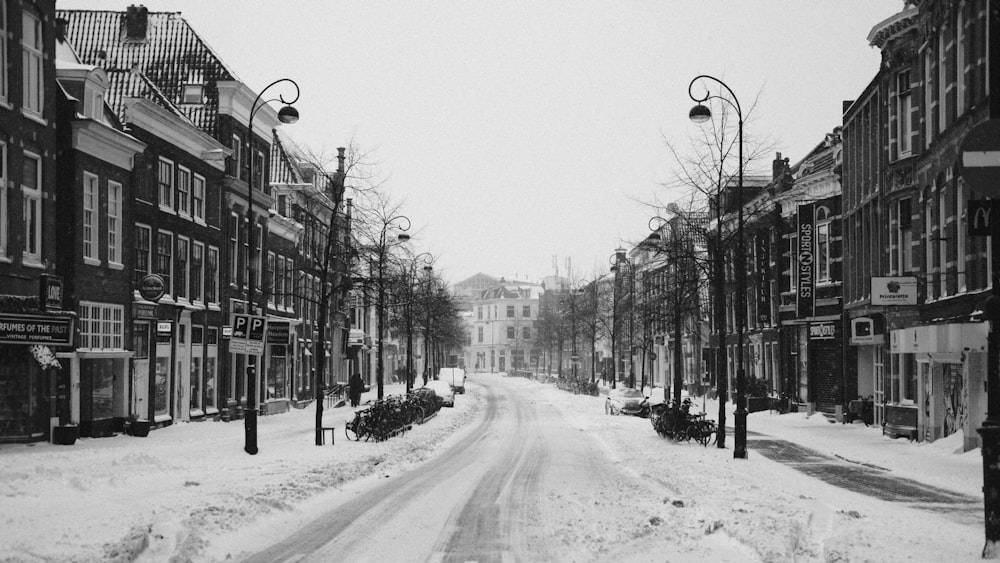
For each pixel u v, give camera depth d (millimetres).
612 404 45969
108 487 15242
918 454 24188
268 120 44594
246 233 41438
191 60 39750
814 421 38375
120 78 34844
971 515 13867
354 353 69562
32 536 10328
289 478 17016
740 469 20125
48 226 25547
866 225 34250
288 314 48344
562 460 23453
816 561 9641
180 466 19078
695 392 62625
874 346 34875
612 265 64062
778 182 46625
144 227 31297
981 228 10547
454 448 27578
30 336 23406
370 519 13195
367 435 27625
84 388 27156
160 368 32406
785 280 44375
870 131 33312
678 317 33219
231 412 39219
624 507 14352
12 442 24250
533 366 141875
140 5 40500
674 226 34906
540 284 157750
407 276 52062
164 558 9766
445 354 117750
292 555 10492
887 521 12453
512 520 13141
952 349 22750
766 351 47500
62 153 26531
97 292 27750
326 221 53844
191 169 35375
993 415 9828
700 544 11078
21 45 24422
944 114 26125
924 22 27766
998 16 10031
